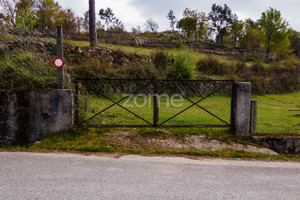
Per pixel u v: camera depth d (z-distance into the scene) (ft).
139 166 10.05
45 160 10.17
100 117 18.75
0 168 9.00
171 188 7.95
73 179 8.34
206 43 150.51
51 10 73.56
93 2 56.08
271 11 99.76
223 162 11.16
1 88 13.25
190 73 42.19
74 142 12.76
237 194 7.70
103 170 9.38
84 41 64.18
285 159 12.24
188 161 11.06
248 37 143.64
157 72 42.04
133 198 7.11
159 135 14.39
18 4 44.04
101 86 30.27
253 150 13.61
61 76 13.83
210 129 15.70
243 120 14.87
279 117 27.02
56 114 13.42
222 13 155.43
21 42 15.87
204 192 7.75
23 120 12.84
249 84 14.73
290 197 7.66
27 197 6.88
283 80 66.90
